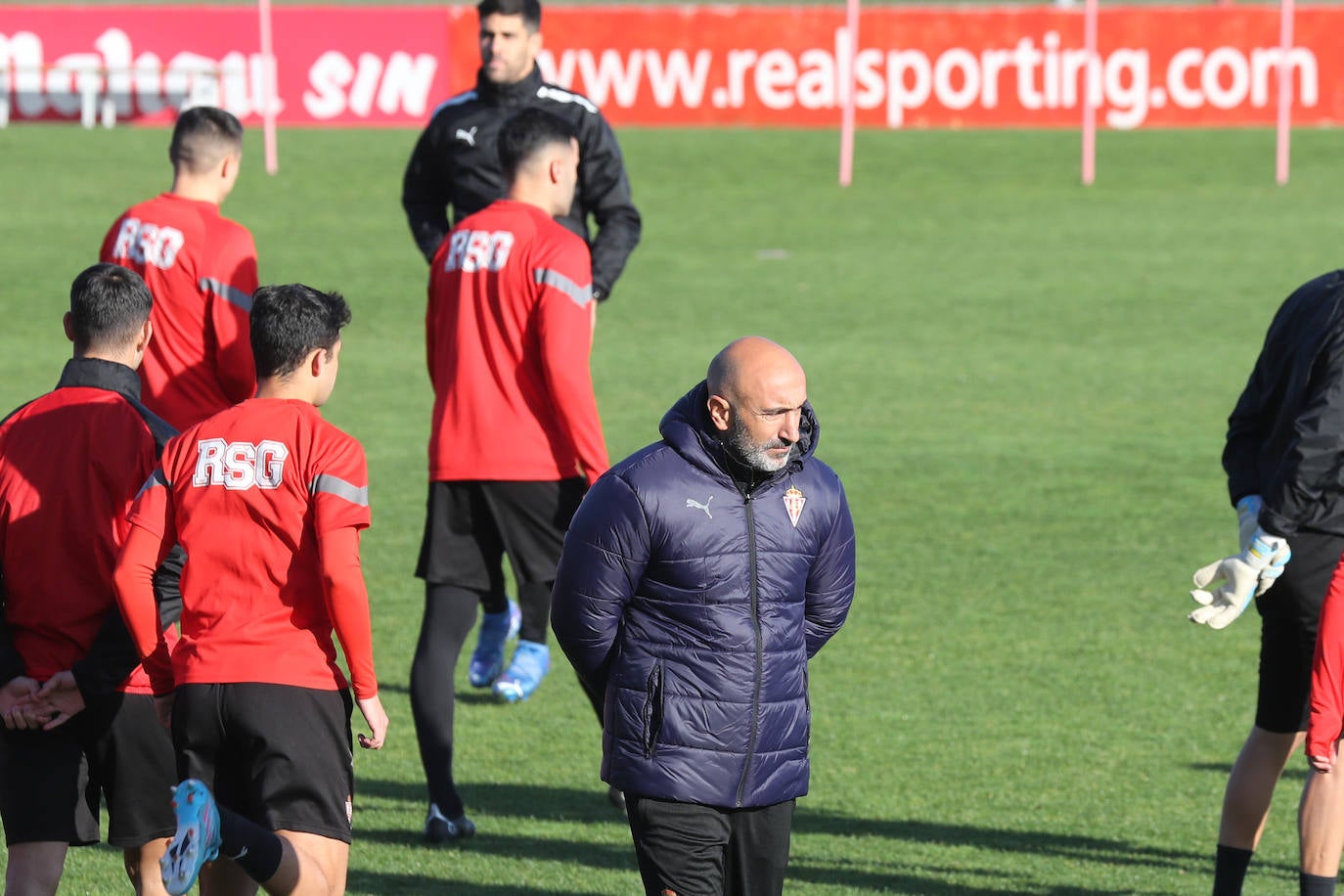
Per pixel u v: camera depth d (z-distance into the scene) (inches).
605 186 1066.1
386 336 2394.2
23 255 2856.8
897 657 1154.7
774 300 2635.3
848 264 2920.8
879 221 3304.6
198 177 850.8
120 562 600.4
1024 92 4180.6
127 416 644.1
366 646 599.2
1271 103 4121.6
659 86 4197.8
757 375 571.2
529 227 853.2
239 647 597.3
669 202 3467.0
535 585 872.9
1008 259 2952.8
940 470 1689.2
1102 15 4128.9
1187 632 1214.9
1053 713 1045.8
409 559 1395.2
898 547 1428.4
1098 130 4156.0
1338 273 703.7
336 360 629.0
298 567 601.0
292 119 4160.9
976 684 1101.1
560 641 604.4
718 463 588.4
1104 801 903.1
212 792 611.8
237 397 852.0
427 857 808.9
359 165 3742.6
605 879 781.9
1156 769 952.3
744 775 590.9
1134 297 2635.3
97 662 634.2
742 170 3762.3
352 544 593.0
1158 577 1347.2
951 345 2320.4
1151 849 836.0
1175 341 2335.1
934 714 1042.7
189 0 5954.7
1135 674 1122.0
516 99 1055.6
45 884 634.2
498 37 1040.8
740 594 589.0
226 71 4136.3
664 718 585.0
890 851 828.0
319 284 2726.4
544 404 861.2
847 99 3659.0
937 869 804.0
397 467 1699.1
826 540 608.1
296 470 596.7
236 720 596.1
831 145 4028.1
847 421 1899.6
